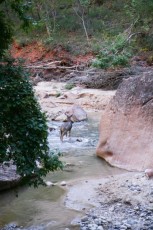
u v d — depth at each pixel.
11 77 5.64
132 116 9.05
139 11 23.50
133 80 9.33
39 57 25.14
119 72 19.58
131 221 6.11
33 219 6.36
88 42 25.42
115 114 9.48
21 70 5.75
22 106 5.62
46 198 7.20
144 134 8.74
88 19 28.69
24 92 5.64
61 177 8.27
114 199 6.99
